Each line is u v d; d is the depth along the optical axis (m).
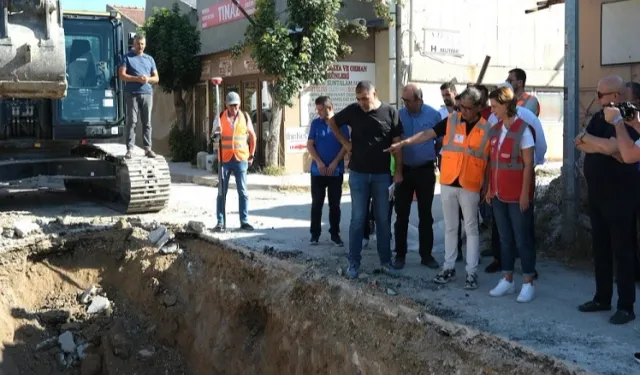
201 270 8.44
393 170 7.52
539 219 8.52
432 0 16.61
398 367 5.55
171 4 23.78
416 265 7.45
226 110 9.14
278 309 7.09
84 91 11.09
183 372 7.86
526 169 5.91
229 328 7.64
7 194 13.30
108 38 11.19
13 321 7.91
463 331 5.21
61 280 8.74
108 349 7.84
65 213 10.87
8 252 8.40
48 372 7.57
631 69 8.34
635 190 5.18
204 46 21.50
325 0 15.62
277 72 16.02
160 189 10.52
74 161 10.98
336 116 6.93
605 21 8.56
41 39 8.80
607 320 5.41
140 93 10.79
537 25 18.55
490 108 6.32
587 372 4.33
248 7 18.72
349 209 11.46
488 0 17.59
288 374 6.80
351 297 6.32
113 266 9.04
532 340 4.93
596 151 5.25
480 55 17.61
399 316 5.78
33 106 10.95
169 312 8.28
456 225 6.60
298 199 13.05
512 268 6.21
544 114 19.30
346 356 6.11
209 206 11.82
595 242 5.57
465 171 6.33
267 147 16.94
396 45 16.31
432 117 7.27
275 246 8.17
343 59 16.70
